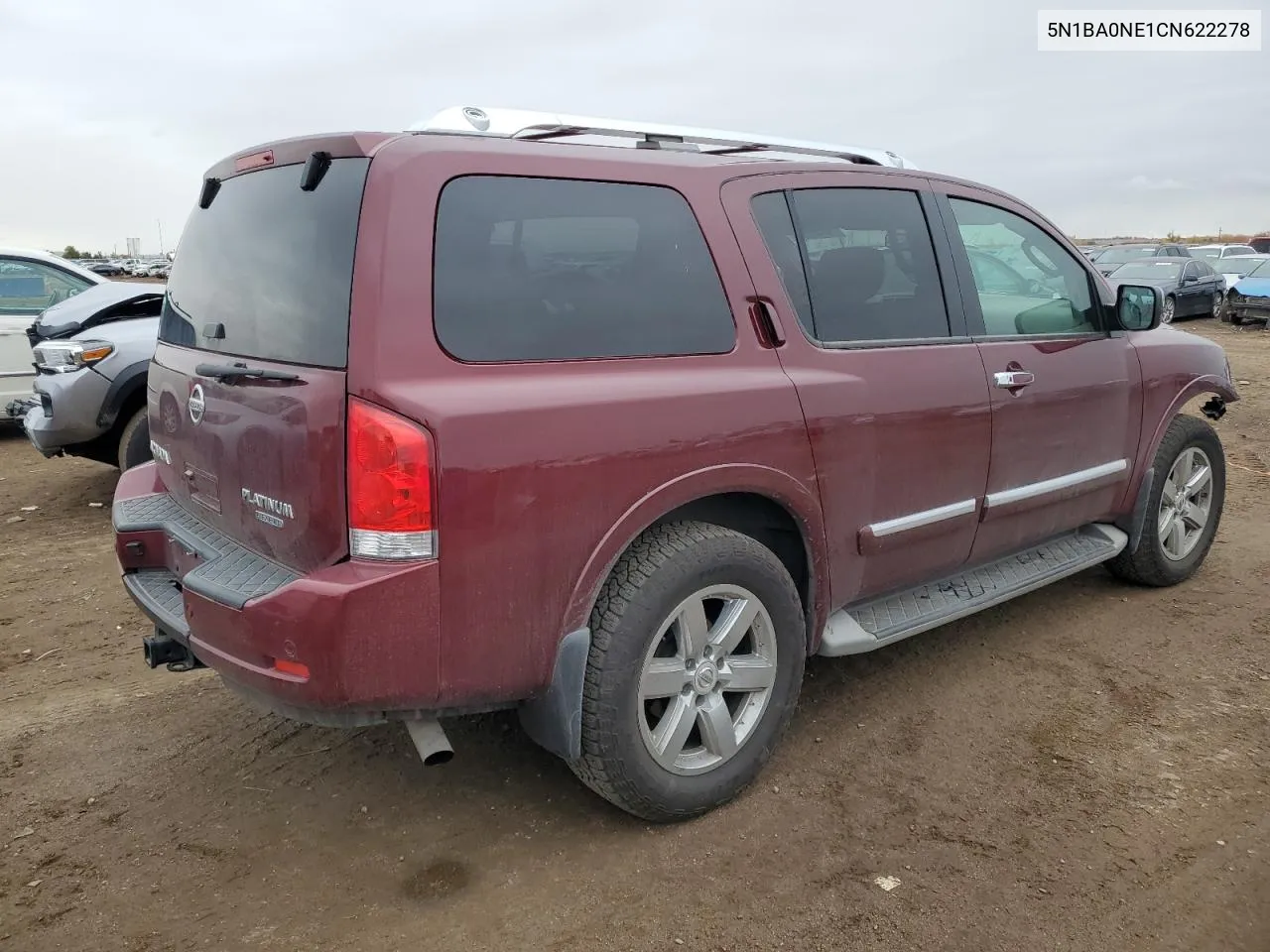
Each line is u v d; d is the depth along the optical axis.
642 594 2.65
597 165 2.75
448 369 2.37
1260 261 24.06
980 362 3.59
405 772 3.26
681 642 2.79
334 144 2.49
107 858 2.80
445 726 3.56
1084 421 4.07
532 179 2.61
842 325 3.23
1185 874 2.67
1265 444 8.65
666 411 2.67
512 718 3.63
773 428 2.90
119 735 3.53
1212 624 4.41
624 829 2.91
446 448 2.30
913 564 3.51
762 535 3.22
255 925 2.51
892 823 2.92
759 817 2.96
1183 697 3.71
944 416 3.43
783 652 3.04
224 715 3.68
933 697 3.74
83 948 2.43
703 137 3.29
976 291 3.72
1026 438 3.79
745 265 2.99
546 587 2.50
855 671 3.97
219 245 2.96
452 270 2.43
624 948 2.41
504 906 2.57
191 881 2.70
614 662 2.62
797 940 2.43
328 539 2.36
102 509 6.82
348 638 2.28
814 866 2.72
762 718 3.02
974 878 2.66
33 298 8.72
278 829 2.94
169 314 3.33
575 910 2.55
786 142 3.50
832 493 3.12
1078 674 3.92
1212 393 4.95
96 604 4.91
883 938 2.44
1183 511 4.80
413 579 2.30
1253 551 5.47
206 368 2.73
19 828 2.95
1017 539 3.94
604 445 2.54
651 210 2.84
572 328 2.61
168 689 3.91
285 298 2.54
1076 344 4.04
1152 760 3.26
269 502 2.53
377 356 2.28
